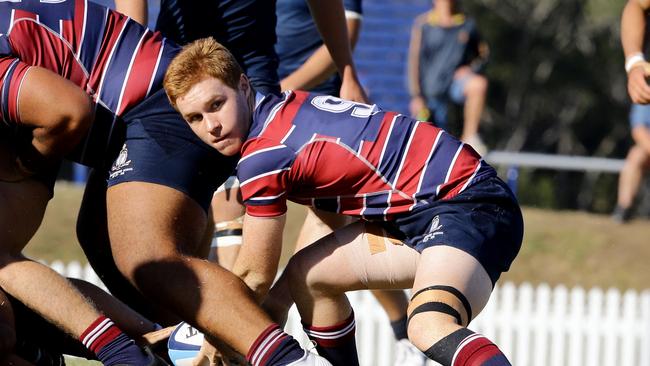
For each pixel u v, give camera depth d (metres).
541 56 96.50
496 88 97.81
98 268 17.62
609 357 33.91
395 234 15.32
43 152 15.11
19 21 15.31
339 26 20.05
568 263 38.16
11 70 14.73
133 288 17.80
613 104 97.81
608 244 38.88
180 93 14.66
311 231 18.02
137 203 15.27
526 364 33.47
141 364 14.65
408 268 15.17
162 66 15.84
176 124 15.62
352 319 16.12
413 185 14.77
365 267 15.39
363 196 14.91
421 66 41.56
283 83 21.94
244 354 14.75
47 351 16.70
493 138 97.75
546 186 87.31
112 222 15.42
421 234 14.85
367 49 60.41
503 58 97.00
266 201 14.75
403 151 14.83
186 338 16.02
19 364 15.44
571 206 94.94
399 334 22.41
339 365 16.09
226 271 15.08
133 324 16.94
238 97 14.78
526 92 97.31
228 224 18.50
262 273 15.06
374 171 14.75
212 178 15.99
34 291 14.93
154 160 15.48
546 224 40.19
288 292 15.92
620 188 40.81
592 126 98.69
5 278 15.03
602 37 95.81
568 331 33.97
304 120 14.86
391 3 60.81
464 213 14.56
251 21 18.42
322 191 14.98
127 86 15.65
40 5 15.61
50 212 38.91
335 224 17.84
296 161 14.66
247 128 14.95
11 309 15.20
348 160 14.70
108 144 15.73
